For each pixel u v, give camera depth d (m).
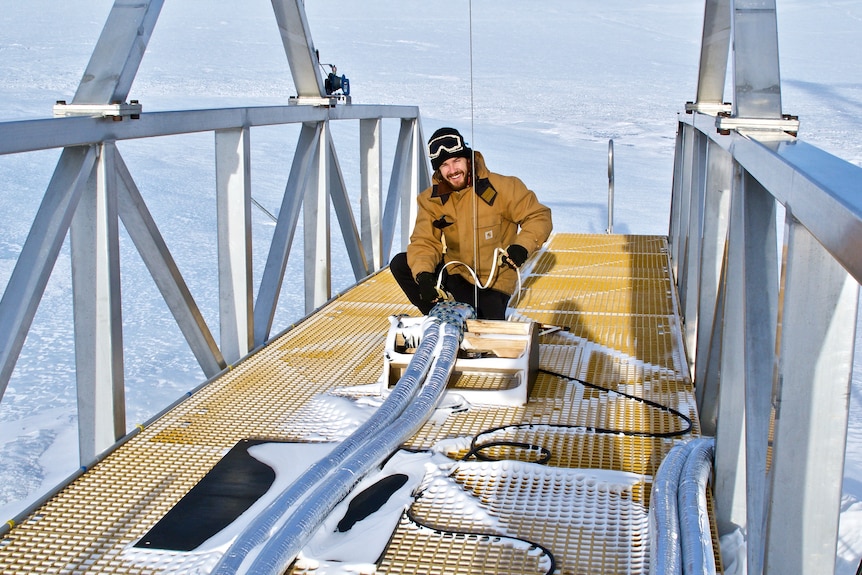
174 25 49.97
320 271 4.74
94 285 2.82
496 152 16.44
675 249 5.82
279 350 3.79
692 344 4.02
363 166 5.66
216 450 2.70
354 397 3.19
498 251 3.45
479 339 3.36
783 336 1.55
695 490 2.18
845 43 37.34
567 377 3.37
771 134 2.20
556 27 47.84
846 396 1.52
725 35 4.09
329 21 51.47
